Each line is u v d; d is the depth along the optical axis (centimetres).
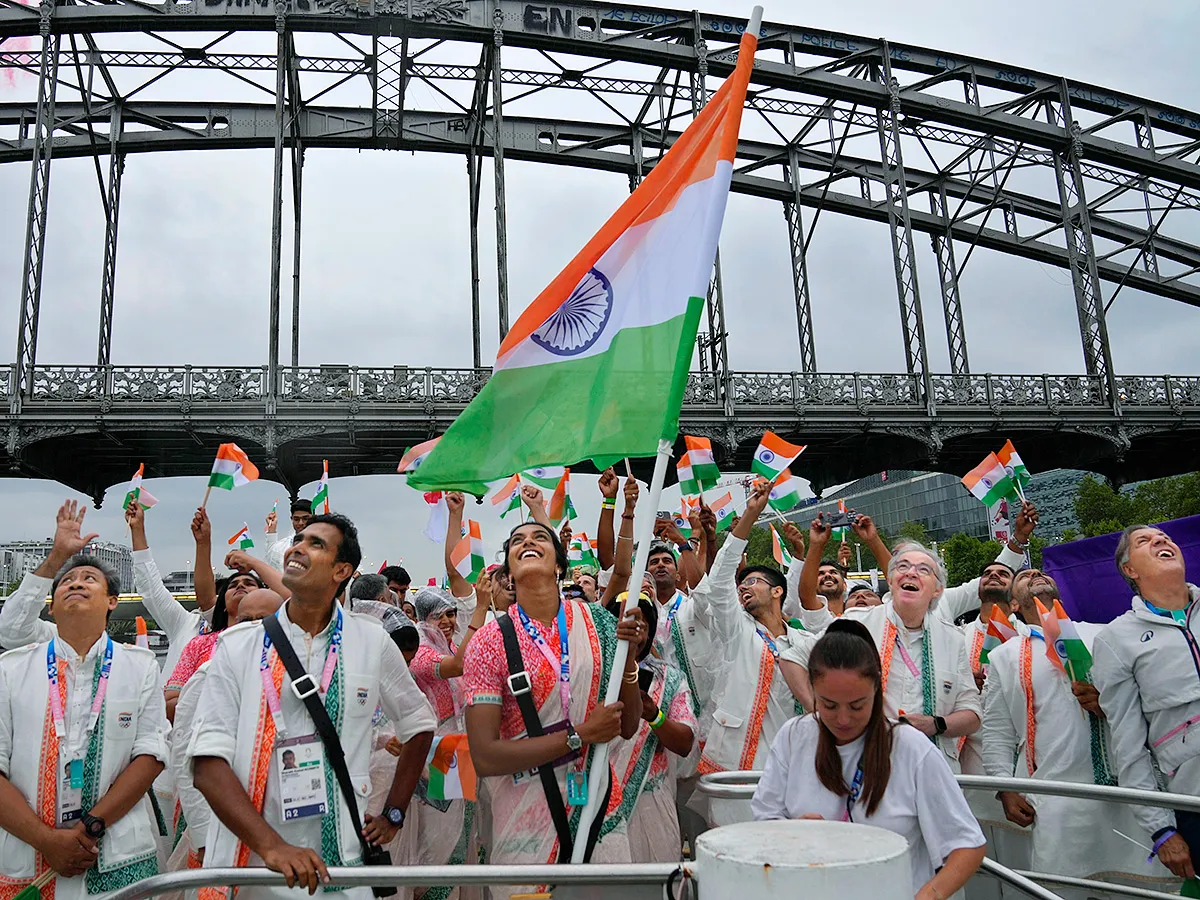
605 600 499
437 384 1881
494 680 343
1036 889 292
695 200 401
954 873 263
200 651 504
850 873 190
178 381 1789
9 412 1702
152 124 2223
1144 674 408
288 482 2070
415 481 414
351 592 566
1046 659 473
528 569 354
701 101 2127
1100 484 3634
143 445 1902
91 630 389
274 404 1786
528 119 2402
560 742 322
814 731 297
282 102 1858
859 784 282
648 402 389
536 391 418
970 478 695
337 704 324
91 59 2059
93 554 405
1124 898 338
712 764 496
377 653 342
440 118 2370
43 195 1792
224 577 551
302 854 280
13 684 369
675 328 391
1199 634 405
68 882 355
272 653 326
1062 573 777
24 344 1734
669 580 612
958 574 4331
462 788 355
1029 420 2095
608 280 419
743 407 2006
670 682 412
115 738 379
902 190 2161
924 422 2047
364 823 329
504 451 414
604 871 262
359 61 2200
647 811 425
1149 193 2670
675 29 2167
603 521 608
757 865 193
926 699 463
